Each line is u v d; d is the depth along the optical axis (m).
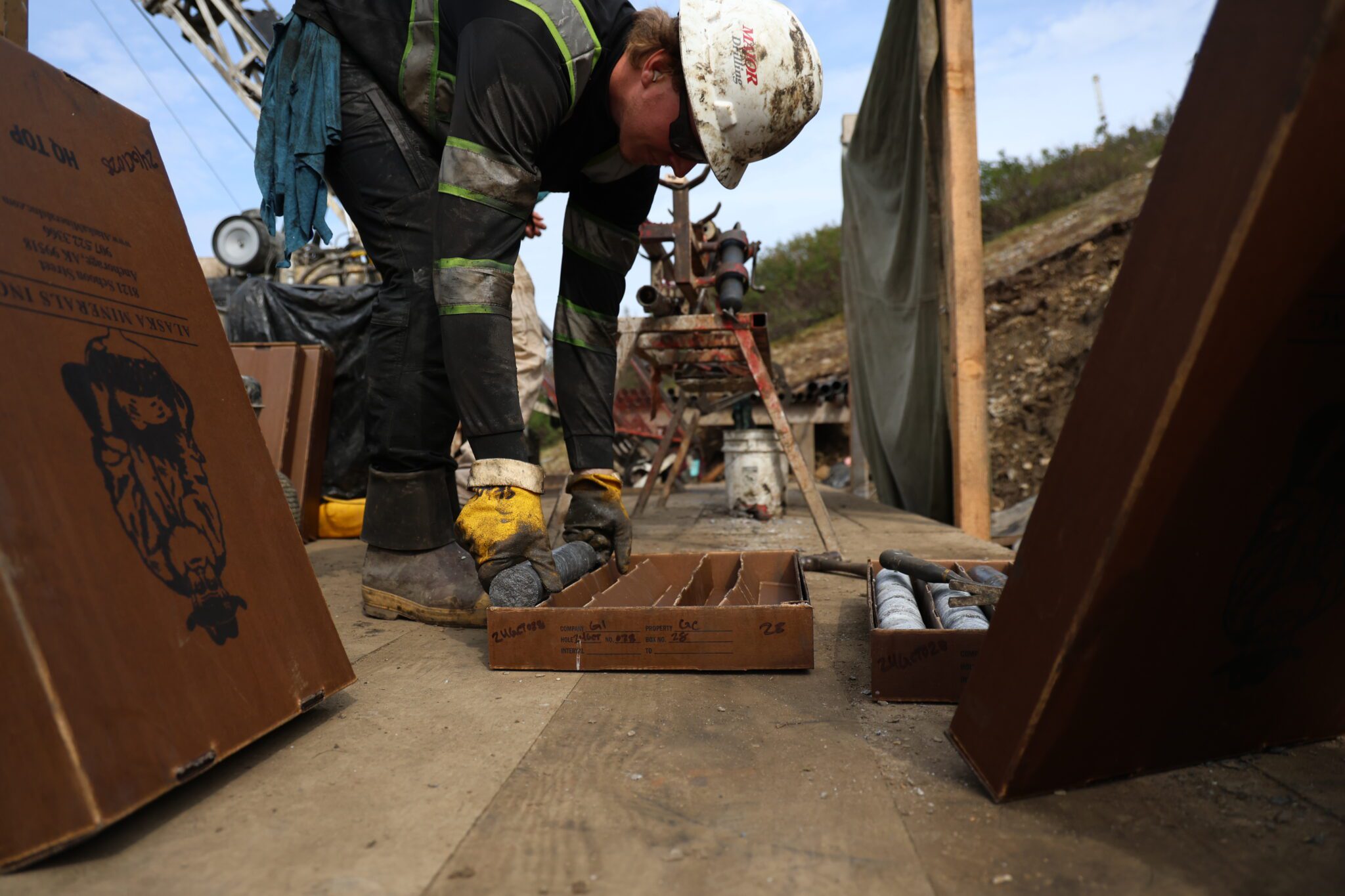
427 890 0.73
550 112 1.49
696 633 1.40
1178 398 0.68
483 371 1.50
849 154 6.01
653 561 1.97
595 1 1.56
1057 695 0.81
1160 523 0.74
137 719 0.84
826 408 8.85
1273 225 0.63
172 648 0.92
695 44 1.55
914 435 4.89
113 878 0.76
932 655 1.23
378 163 1.75
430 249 1.76
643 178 1.92
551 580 1.53
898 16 4.38
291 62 1.74
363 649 1.60
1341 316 0.69
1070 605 0.78
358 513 3.58
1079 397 0.80
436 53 1.63
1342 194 0.63
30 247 0.88
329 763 1.03
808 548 3.05
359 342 3.71
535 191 1.53
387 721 1.18
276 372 3.44
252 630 1.07
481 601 1.78
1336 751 1.01
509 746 1.08
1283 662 0.92
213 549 1.03
